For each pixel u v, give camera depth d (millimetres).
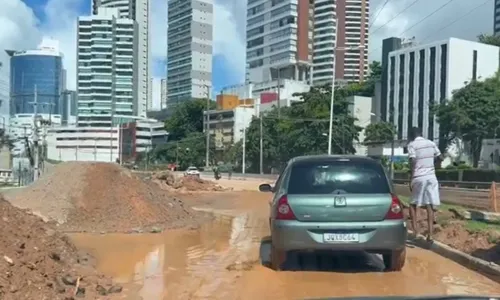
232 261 9141
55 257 7938
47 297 6273
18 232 7980
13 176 41656
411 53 98625
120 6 123625
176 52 149000
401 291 7012
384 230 7742
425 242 10438
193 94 143250
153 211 14406
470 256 8797
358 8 69875
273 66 130500
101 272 8148
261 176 68188
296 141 79000
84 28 110188
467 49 92938
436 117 75938
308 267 8445
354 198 7816
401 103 100000
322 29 118688
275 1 131625
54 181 14883
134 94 118500
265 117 89062
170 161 114375
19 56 72625
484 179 47250
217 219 16438
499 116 64688
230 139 110312
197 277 7883
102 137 114000
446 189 30438
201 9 144750
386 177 8133
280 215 7930
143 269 8484
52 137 113000
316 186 8031
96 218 13398
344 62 113125
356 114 103500
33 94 68438
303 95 86062
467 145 72312
